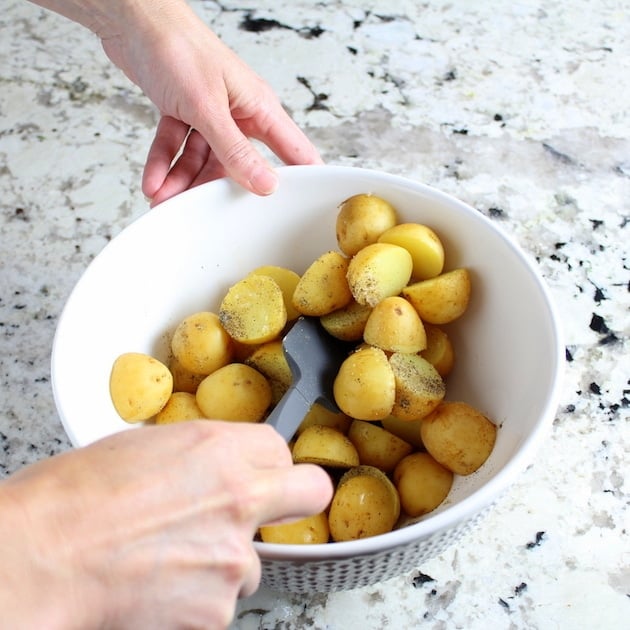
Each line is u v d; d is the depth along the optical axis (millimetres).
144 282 577
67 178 752
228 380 561
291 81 814
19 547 384
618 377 640
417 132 779
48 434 621
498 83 817
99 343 549
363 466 553
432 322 583
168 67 624
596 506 585
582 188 742
